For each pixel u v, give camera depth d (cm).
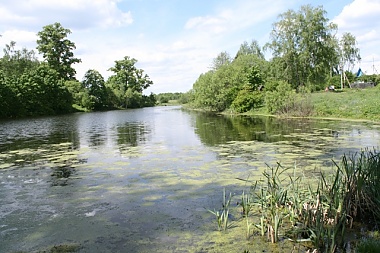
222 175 761
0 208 600
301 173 743
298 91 2994
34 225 516
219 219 480
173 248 420
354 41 5962
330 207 457
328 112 2262
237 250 406
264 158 928
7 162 1032
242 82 3747
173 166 881
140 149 1197
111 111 6050
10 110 4072
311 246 409
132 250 420
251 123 2056
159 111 4934
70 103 5531
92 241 451
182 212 543
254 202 529
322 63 3528
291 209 478
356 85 5372
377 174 507
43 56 6066
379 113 1922
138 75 8438
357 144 1091
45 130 2173
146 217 528
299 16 3556
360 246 387
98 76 6669
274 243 420
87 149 1248
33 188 723
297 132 1474
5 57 6012
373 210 485
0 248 440
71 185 735
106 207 584
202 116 3130
